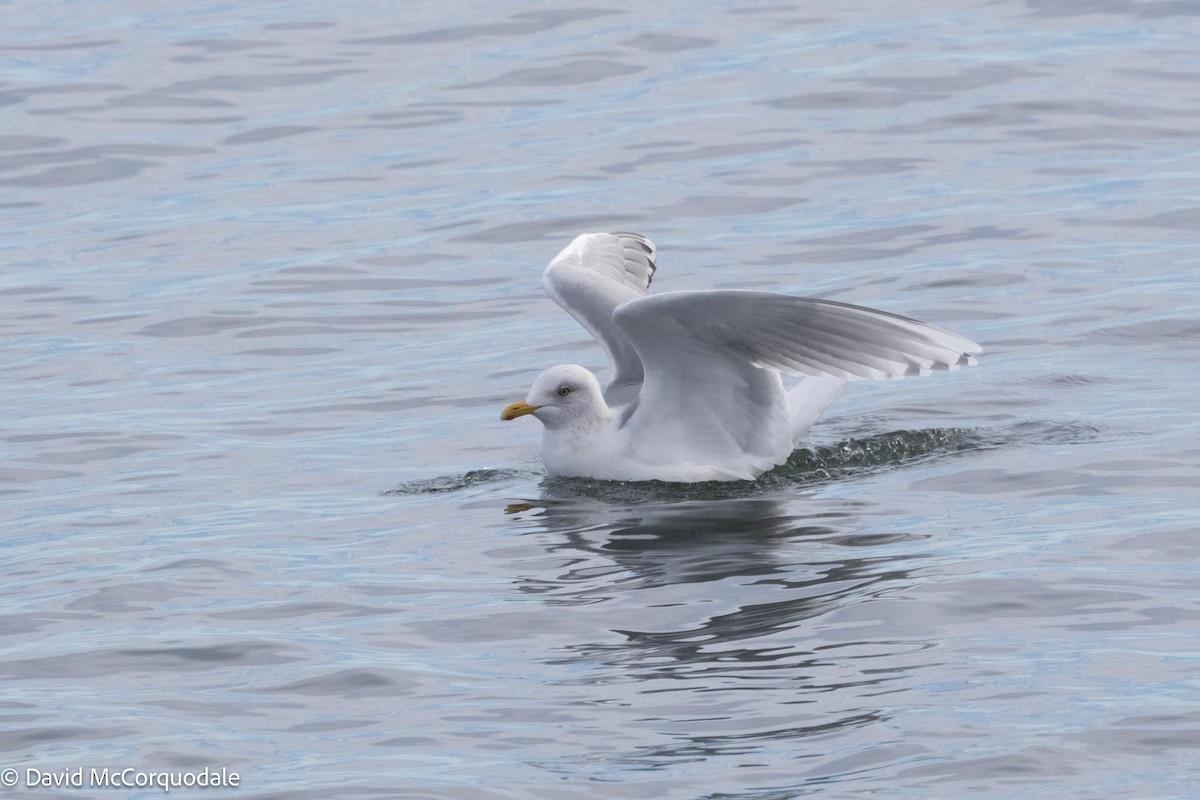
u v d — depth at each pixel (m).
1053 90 26.31
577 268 15.93
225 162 25.72
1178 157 23.53
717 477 14.12
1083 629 10.27
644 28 30.88
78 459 15.17
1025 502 12.80
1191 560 11.27
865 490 13.48
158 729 9.53
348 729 9.46
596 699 9.68
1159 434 14.15
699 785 8.60
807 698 9.53
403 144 26.11
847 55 28.64
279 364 18.08
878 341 12.77
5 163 25.80
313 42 31.06
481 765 8.93
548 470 14.49
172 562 12.32
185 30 32.12
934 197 22.47
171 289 20.69
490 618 11.01
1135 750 8.74
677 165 24.38
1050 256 20.03
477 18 31.91
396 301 20.05
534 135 26.08
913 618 10.56
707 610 10.93
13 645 10.87
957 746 8.87
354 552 12.49
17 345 18.91
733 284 19.84
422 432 15.79
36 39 31.97
